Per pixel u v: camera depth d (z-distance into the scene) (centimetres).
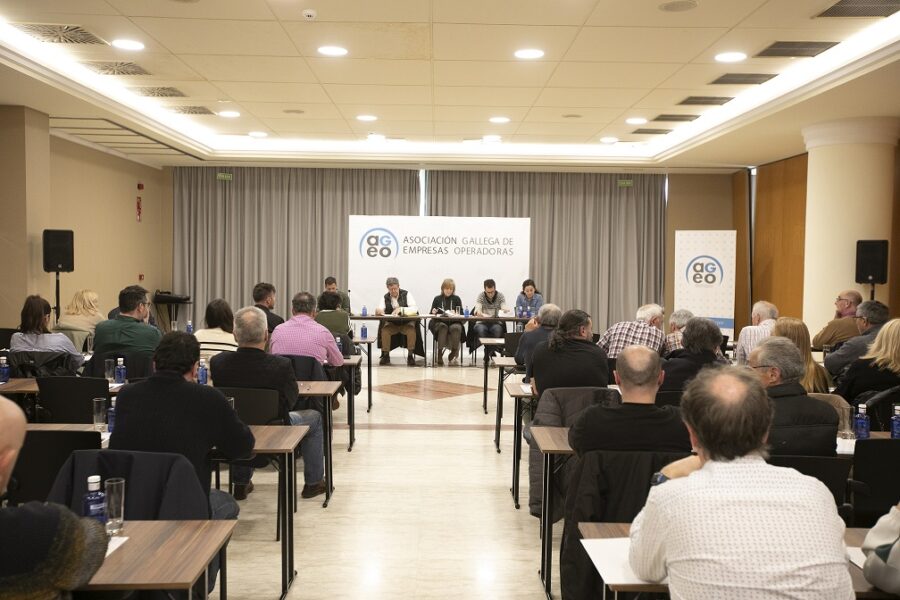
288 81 730
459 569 367
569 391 394
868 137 766
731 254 1138
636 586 174
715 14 514
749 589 143
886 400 399
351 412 606
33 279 780
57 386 416
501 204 1291
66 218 969
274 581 350
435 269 1135
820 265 797
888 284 781
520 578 357
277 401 388
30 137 772
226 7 509
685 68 662
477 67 664
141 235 1205
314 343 543
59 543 145
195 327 1287
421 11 514
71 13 527
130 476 225
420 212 1295
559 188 1295
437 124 962
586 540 208
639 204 1305
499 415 610
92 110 780
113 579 176
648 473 252
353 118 928
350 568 367
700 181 1299
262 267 1282
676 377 407
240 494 468
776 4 493
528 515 450
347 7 507
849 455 317
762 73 684
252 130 1035
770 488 152
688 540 149
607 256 1297
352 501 472
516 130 1002
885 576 168
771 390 284
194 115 924
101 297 1069
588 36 567
